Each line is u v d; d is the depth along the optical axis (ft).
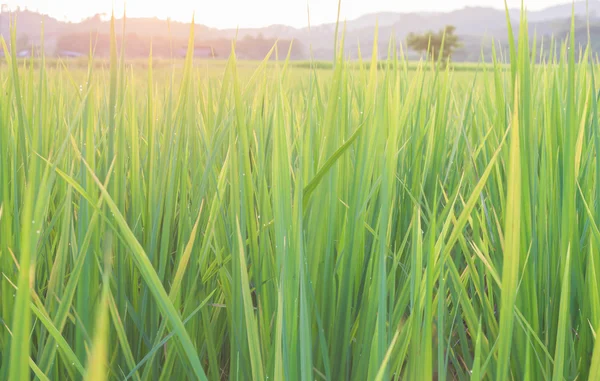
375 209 2.97
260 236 2.38
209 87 3.87
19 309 1.11
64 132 4.00
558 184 2.73
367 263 2.76
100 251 2.64
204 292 2.89
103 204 2.54
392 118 1.83
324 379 2.35
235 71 2.24
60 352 2.18
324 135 2.29
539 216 2.60
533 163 2.60
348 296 2.39
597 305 2.23
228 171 3.48
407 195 3.59
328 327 2.44
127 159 3.49
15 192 2.71
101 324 0.87
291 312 1.88
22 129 3.01
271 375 2.11
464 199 3.75
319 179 1.97
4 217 2.50
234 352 2.48
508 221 1.68
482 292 2.81
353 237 2.41
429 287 1.66
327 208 2.53
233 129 2.43
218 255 2.74
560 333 1.88
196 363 1.71
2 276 2.47
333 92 2.25
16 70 2.91
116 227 2.60
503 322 1.74
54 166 1.99
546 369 2.21
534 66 3.61
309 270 2.31
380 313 1.76
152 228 2.77
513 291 1.71
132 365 2.26
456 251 3.36
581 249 2.91
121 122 2.68
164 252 2.67
